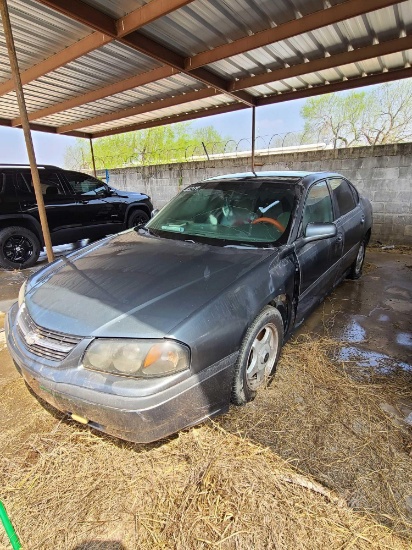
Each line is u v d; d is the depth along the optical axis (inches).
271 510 59.8
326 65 183.0
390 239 260.7
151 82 205.5
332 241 125.2
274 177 123.1
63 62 169.6
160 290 74.9
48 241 157.6
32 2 128.1
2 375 99.8
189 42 160.4
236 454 71.0
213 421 79.6
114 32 138.8
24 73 191.6
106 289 76.8
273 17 140.8
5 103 255.6
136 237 112.3
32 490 64.2
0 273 206.5
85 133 373.4
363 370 101.2
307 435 76.3
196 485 64.4
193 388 65.1
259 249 94.5
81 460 70.1
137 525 58.1
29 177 213.5
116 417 60.0
